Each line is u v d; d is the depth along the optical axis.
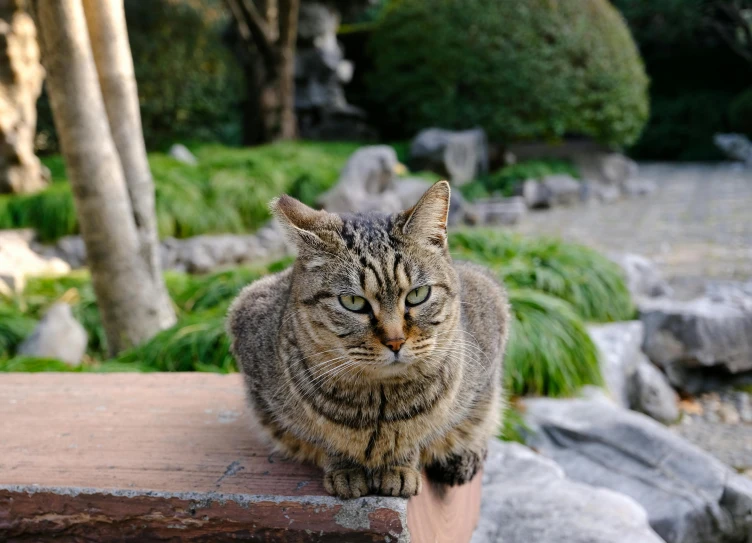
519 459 0.96
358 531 0.55
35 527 0.58
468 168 3.39
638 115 3.76
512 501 0.85
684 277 2.04
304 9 4.15
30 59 2.44
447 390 0.60
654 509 0.96
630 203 3.37
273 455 0.64
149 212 1.33
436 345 0.59
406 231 0.60
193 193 2.51
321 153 3.25
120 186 1.26
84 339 1.41
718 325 1.55
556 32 3.47
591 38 3.52
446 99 3.59
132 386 0.83
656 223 2.82
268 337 0.66
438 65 3.57
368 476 0.58
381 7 5.59
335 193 2.54
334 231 0.60
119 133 1.29
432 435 0.61
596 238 2.59
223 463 0.62
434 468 0.69
